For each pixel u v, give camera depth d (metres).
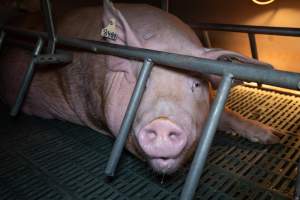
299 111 2.80
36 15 3.19
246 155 2.22
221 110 1.23
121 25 1.86
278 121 2.64
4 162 2.18
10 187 1.93
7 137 2.53
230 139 2.45
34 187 1.94
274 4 3.52
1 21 3.44
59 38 2.14
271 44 3.58
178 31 2.03
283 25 3.53
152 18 2.16
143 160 2.12
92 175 2.05
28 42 2.81
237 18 3.81
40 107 2.95
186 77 1.75
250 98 3.08
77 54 2.51
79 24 2.57
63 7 4.32
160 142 1.61
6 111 3.10
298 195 1.26
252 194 1.83
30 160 2.21
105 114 2.19
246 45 3.75
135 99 1.50
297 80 1.04
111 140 2.53
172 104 1.67
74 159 2.23
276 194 1.82
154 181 1.99
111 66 2.02
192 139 1.76
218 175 2.00
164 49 1.85
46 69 2.82
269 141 2.33
